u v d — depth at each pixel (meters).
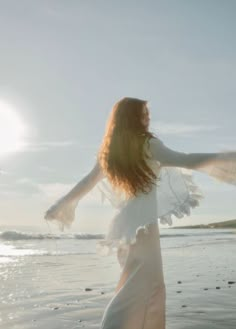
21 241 22.05
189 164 3.16
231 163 3.09
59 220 3.69
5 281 8.41
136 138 3.35
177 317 5.57
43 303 6.40
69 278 8.87
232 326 5.16
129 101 3.42
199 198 3.38
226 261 12.36
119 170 3.37
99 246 3.49
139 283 3.24
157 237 3.35
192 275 9.29
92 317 5.62
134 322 3.18
